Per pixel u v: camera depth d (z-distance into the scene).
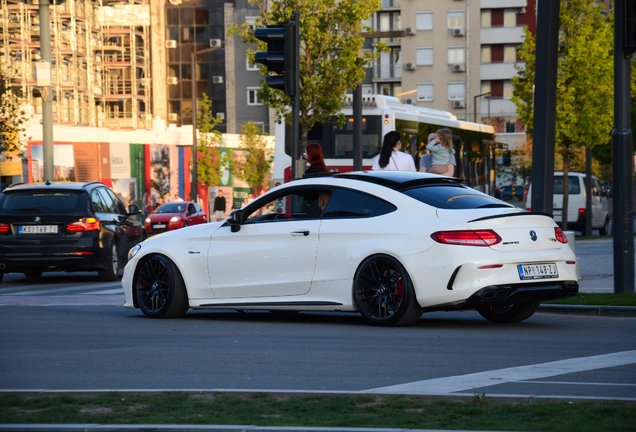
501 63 140.62
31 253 27.23
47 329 15.70
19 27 110.94
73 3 118.56
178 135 97.94
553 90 21.14
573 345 13.33
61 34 116.00
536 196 21.22
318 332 14.98
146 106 136.25
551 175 21.27
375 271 15.48
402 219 15.41
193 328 15.77
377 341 13.80
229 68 138.00
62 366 11.66
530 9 139.88
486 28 140.75
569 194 55.75
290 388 10.07
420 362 11.77
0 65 59.69
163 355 12.54
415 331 14.97
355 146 37.34
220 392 9.28
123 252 29.44
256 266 16.50
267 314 18.11
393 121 41.28
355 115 37.56
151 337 14.57
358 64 41.00
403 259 15.09
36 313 18.50
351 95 42.41
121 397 9.10
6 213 27.47
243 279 16.62
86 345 13.67
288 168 42.50
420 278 14.99
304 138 41.84
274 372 11.09
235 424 7.85
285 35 21.50
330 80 41.34
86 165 81.75
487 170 52.81
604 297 18.52
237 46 137.88
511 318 16.41
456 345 13.33
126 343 13.86
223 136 101.50
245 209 16.89
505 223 15.09
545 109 21.09
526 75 59.47
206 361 11.98
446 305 14.88
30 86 107.81
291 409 8.52
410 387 9.88
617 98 19.16
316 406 8.62
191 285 17.14
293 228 16.25
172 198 91.44
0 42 108.56
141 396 9.16
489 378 10.45
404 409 8.51
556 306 17.86
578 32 58.09
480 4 140.38
